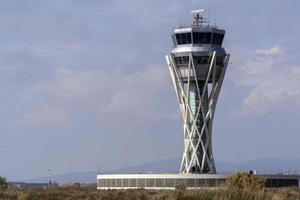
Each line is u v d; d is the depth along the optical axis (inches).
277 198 2333.9
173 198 2459.4
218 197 2240.4
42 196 3681.1
